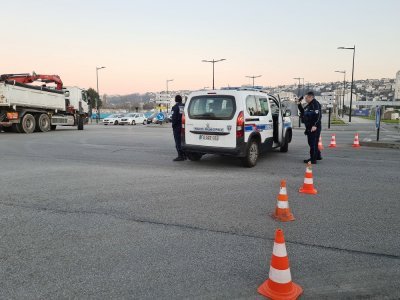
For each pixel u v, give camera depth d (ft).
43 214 16.57
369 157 35.29
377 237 13.93
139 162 31.63
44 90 67.92
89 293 9.87
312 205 18.20
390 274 10.96
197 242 13.39
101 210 17.22
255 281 10.53
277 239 9.60
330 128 94.99
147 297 9.68
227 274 10.95
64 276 10.80
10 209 17.28
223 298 9.63
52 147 42.83
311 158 31.17
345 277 10.76
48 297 9.66
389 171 27.53
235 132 27.17
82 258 12.01
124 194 20.21
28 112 65.72
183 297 9.68
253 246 13.06
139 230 14.61
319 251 12.62
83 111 82.07
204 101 28.53
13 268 11.31
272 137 32.78
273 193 20.59
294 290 9.75
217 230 14.65
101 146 44.34
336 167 29.27
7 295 9.75
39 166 29.32
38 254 12.33
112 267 11.37
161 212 16.97
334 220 15.90
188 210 17.30
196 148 28.76
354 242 13.44
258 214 16.75
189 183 23.07
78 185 22.39
